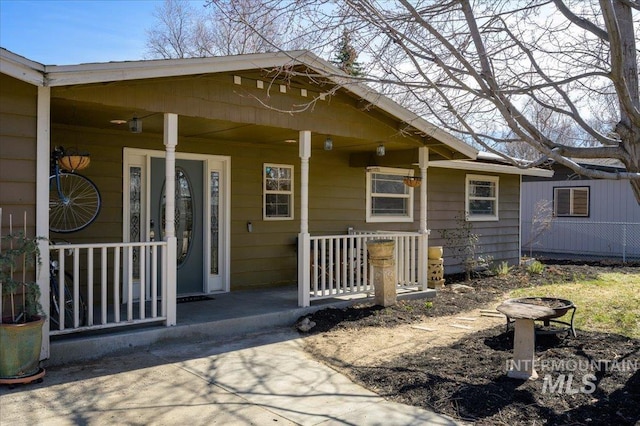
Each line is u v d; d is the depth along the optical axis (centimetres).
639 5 444
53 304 571
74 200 712
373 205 1104
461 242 1247
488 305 880
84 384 471
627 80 452
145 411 414
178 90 618
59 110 608
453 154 948
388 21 491
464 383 470
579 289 1028
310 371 522
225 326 661
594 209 1875
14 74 465
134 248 794
